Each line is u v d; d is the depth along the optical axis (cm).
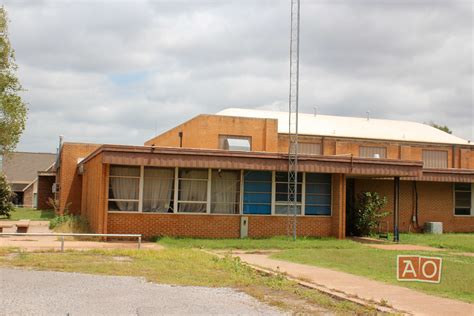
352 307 1089
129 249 1908
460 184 3341
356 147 3931
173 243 2222
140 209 2394
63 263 1543
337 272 1594
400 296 1233
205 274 1420
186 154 2323
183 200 2470
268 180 2592
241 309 1030
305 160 2516
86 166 3127
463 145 4228
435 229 3169
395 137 4103
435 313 1060
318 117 4325
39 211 5016
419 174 2689
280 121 4028
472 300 1204
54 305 1005
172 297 1118
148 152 2278
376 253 2088
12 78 3148
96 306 1010
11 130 3123
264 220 2569
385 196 3122
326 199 2692
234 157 2398
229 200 2538
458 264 1816
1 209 3903
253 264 1697
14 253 1772
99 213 2297
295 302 1128
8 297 1060
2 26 3094
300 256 1956
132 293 1145
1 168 5378
